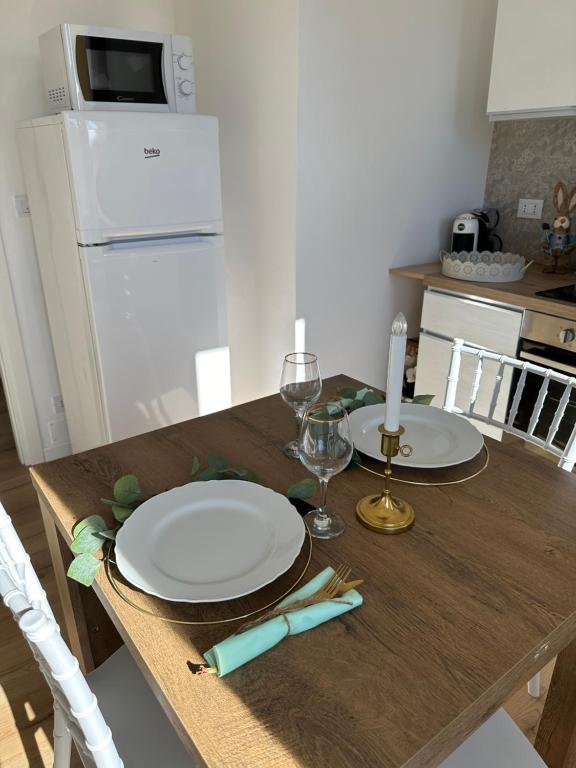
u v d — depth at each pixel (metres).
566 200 2.42
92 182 1.92
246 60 2.35
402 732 0.62
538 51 2.16
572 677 1.00
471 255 2.63
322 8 2.11
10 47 2.27
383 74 2.37
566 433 2.18
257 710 0.64
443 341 2.57
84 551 0.87
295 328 2.52
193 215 2.20
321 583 0.80
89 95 1.94
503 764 0.89
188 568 0.84
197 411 2.48
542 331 2.15
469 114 2.73
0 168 2.35
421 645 0.73
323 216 2.41
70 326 2.27
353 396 1.41
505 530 0.95
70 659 0.56
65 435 2.83
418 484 1.08
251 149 2.46
